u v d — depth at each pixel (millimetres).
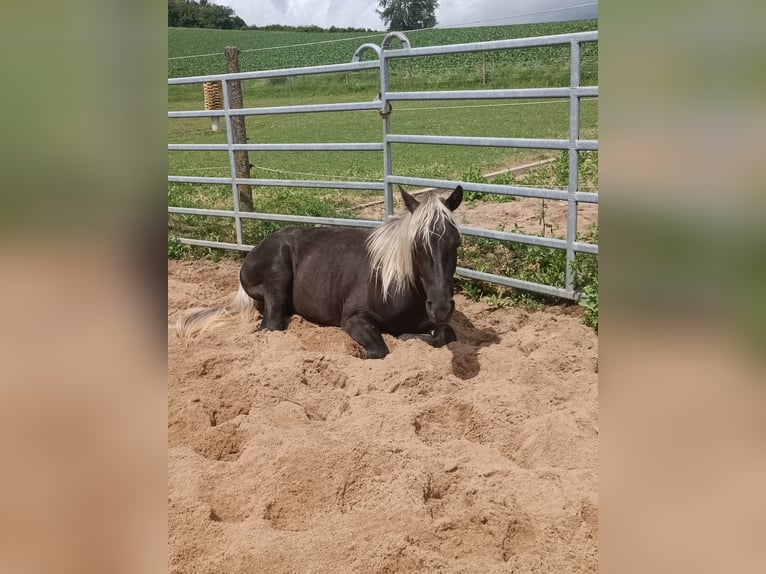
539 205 7453
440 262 3498
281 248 4844
